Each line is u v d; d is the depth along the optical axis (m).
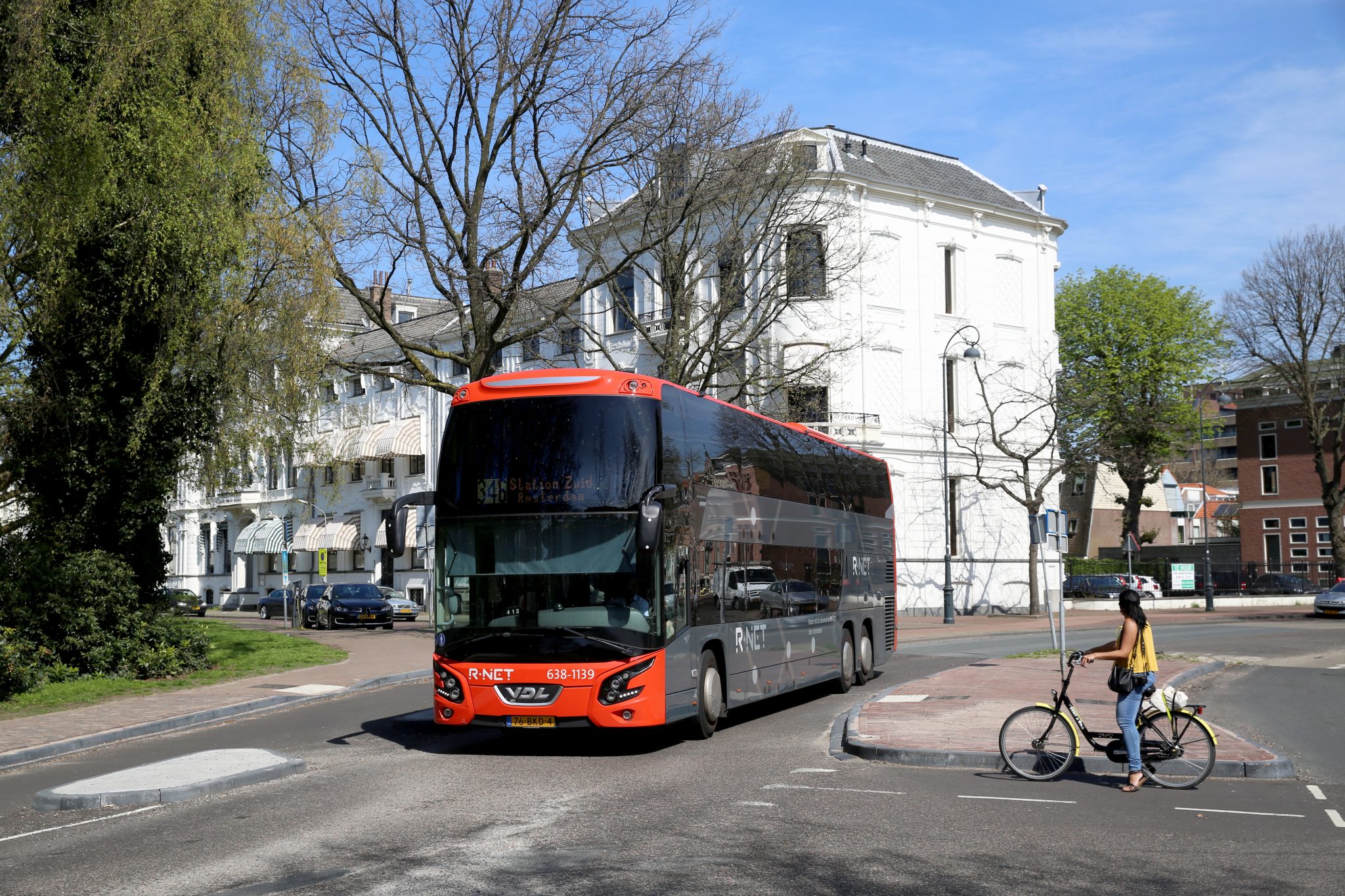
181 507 73.50
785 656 17.42
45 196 20.19
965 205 48.94
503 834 8.79
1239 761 11.60
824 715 17.19
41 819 10.20
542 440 13.41
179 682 22.31
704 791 10.80
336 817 9.64
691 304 33.19
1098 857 8.05
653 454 13.28
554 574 13.09
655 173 31.30
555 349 50.34
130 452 22.77
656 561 13.08
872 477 23.44
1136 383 62.88
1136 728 10.88
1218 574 64.88
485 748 14.22
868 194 46.28
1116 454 52.06
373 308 31.97
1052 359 51.75
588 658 12.89
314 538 63.16
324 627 43.91
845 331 45.03
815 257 37.66
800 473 18.75
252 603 69.88
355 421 38.94
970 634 35.94
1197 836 8.78
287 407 25.56
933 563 47.31
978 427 49.12
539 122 30.72
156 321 22.91
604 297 48.00
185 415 23.95
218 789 11.18
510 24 30.36
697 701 14.03
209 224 22.50
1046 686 18.77
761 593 16.53
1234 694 19.44
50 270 20.98
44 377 22.48
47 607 22.11
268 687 21.59
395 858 8.01
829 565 19.91
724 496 15.33
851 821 9.31
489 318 36.31
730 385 34.56
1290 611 52.91
